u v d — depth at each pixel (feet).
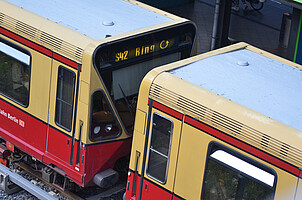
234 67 89.15
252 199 74.79
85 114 91.86
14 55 102.42
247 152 74.18
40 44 96.32
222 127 75.97
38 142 102.78
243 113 75.10
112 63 92.63
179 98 80.23
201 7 227.20
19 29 99.45
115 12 105.91
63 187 103.14
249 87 82.53
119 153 100.17
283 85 84.38
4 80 106.42
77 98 92.63
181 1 226.38
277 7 235.81
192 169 80.64
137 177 89.04
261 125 73.15
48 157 101.09
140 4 111.24
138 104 85.56
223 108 76.54
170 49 101.35
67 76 93.50
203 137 78.38
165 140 83.20
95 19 100.99
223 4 171.32
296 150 69.51
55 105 96.84
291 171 70.13
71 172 97.55
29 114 102.78
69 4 107.96
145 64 98.73
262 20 219.20
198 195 80.64
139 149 87.20
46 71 96.84
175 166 82.69
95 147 95.04
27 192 109.19
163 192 85.35
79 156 95.61
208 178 79.05
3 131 110.42
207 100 78.13
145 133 85.61
